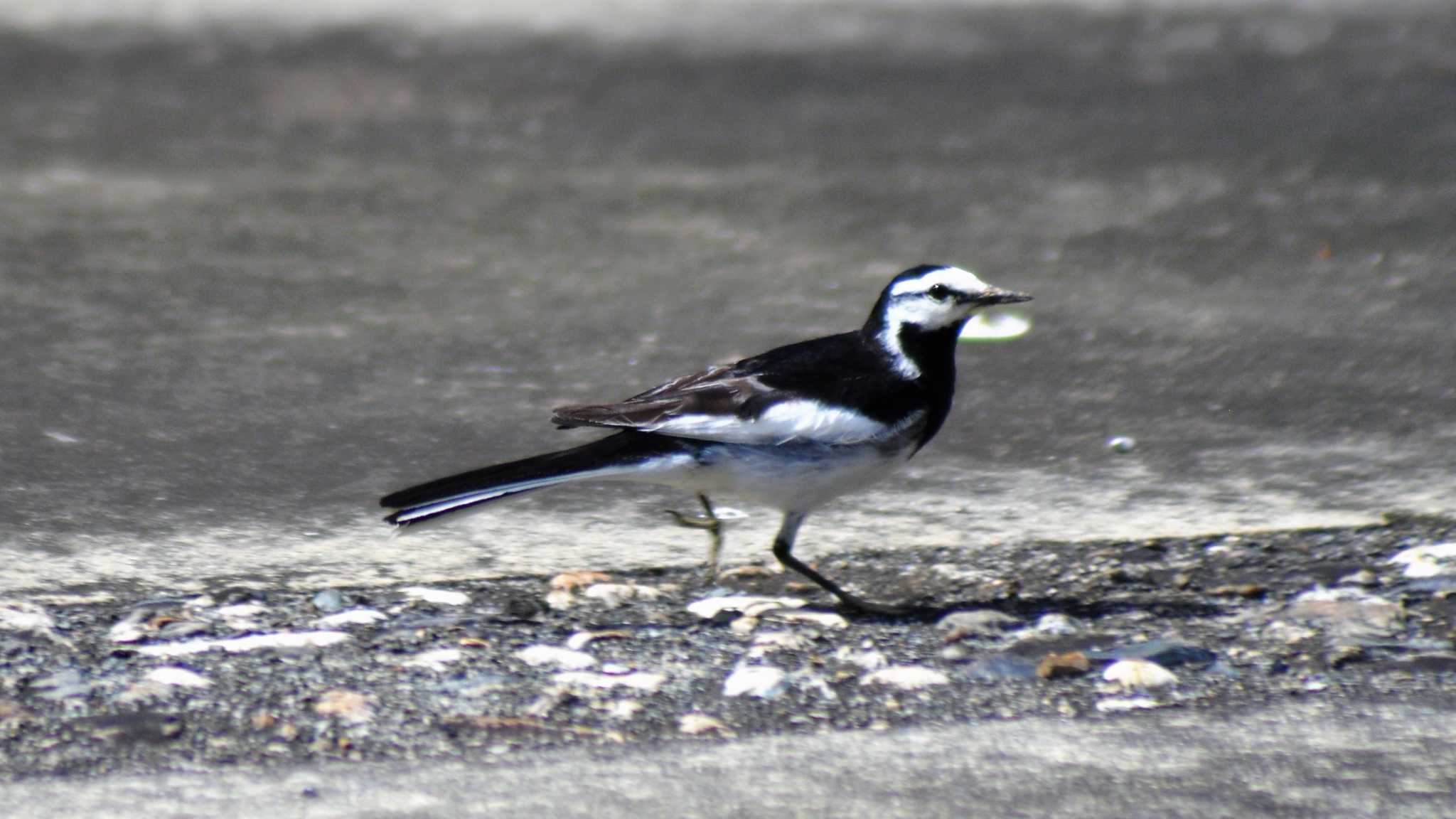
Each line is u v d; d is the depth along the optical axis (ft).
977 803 20.72
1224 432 40.11
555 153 76.59
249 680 25.68
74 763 22.52
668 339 48.24
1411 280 54.08
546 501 35.96
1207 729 23.21
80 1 117.39
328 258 57.57
